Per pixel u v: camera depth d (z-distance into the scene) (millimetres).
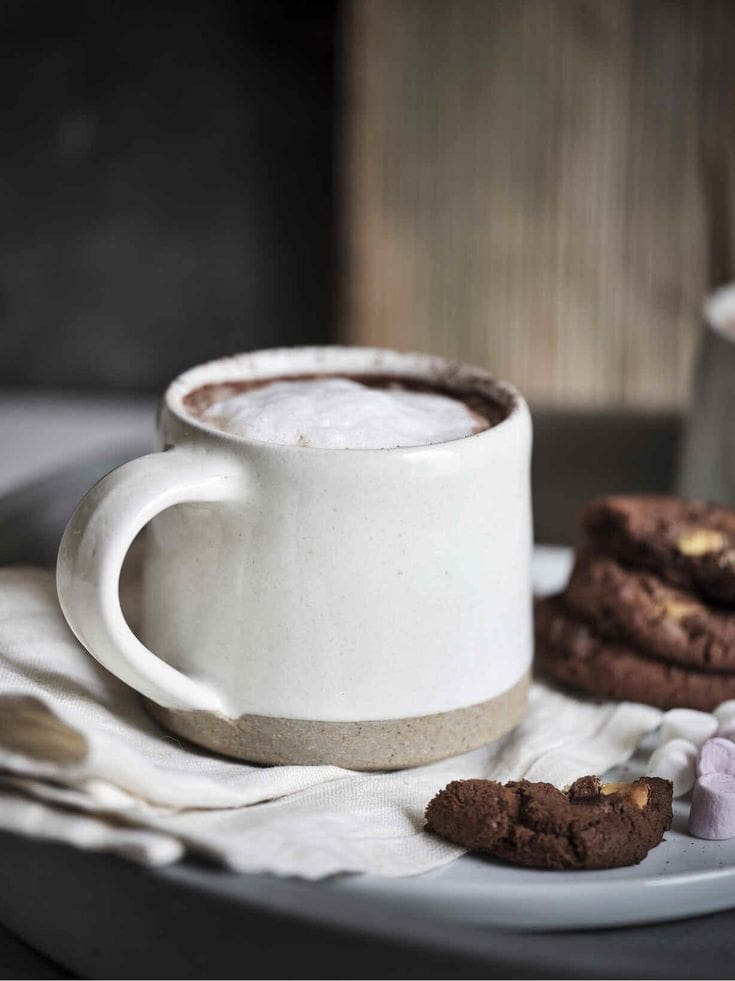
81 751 414
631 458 897
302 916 400
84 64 1059
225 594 452
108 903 419
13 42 1055
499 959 397
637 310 1018
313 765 458
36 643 482
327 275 1104
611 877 428
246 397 479
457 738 468
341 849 419
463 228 1018
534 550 626
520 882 423
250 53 1051
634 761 494
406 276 1033
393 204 1020
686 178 989
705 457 696
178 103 1066
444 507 451
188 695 452
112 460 638
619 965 403
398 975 403
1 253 1108
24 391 1145
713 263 1001
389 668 455
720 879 428
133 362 1138
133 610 522
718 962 418
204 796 427
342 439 455
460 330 1039
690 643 512
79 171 1086
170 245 1104
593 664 521
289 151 1073
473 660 465
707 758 469
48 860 421
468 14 979
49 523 589
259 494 444
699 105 975
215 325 1124
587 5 968
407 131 1004
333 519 444
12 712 421
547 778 468
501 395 495
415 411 478
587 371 1034
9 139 1079
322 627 450
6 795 415
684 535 524
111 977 428
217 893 404
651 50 970
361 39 988
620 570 529
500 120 996
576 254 1014
